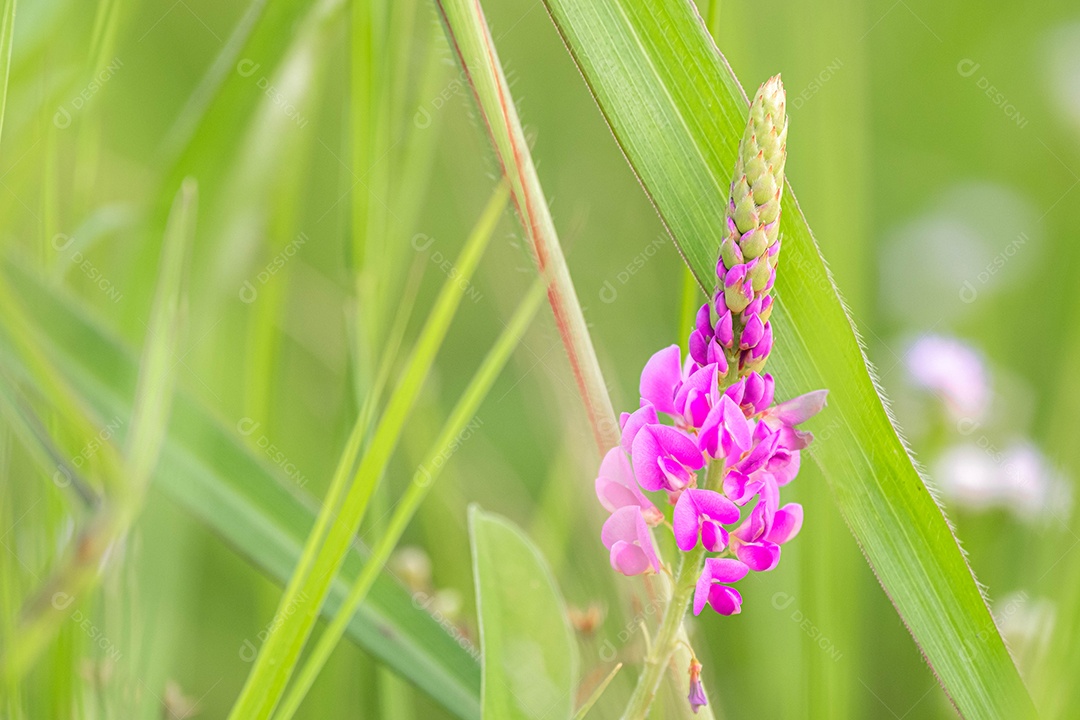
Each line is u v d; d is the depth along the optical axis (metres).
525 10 0.78
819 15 0.52
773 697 0.52
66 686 0.48
